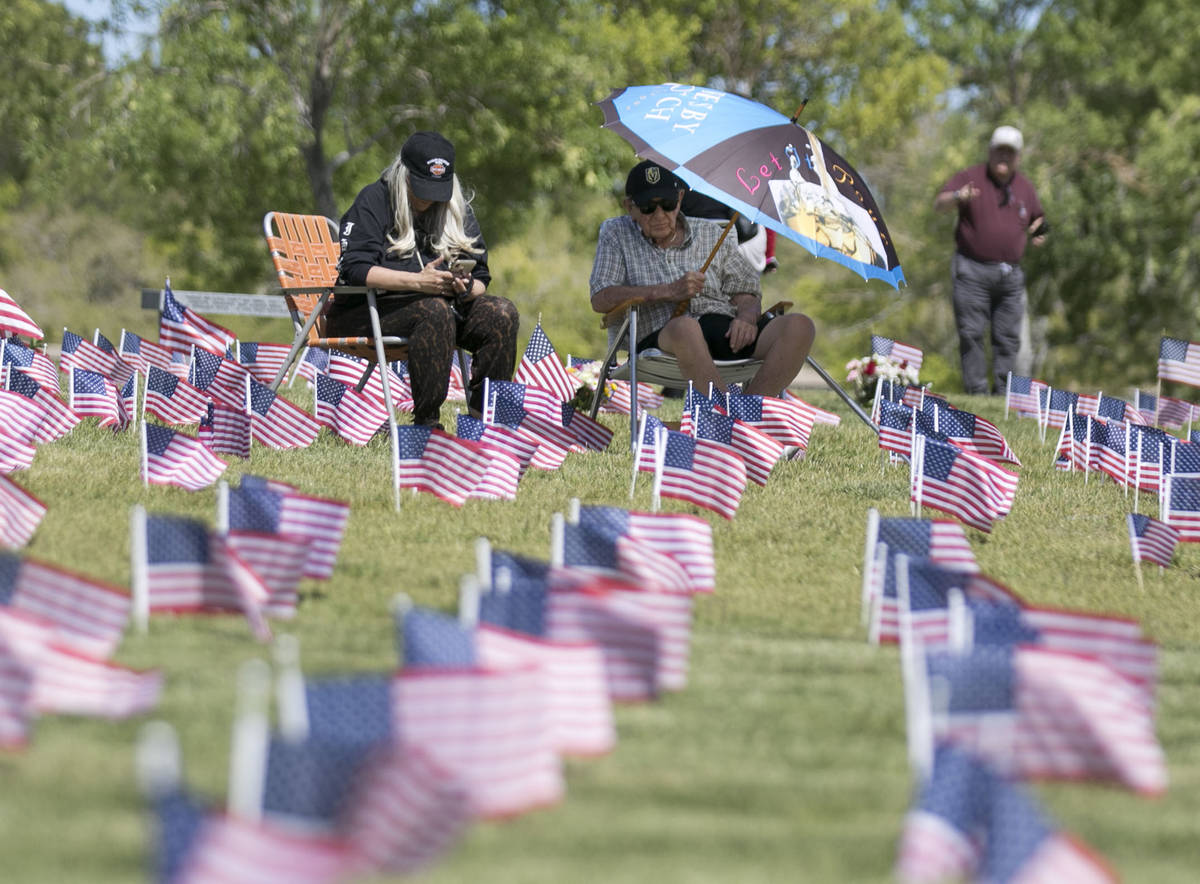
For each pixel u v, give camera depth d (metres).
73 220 126.56
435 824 5.99
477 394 21.38
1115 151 109.06
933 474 17.53
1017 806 6.09
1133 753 7.97
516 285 112.69
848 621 12.15
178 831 5.38
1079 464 24.30
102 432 20.45
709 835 6.79
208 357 23.33
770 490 19.80
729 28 100.94
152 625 9.87
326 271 25.39
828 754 8.25
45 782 6.90
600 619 8.88
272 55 80.12
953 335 119.06
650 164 23.19
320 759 5.84
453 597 11.62
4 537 12.13
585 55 84.38
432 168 20.77
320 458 19.72
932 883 6.21
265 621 10.34
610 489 18.61
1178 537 17.83
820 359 121.94
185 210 95.00
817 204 21.98
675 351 22.64
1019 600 9.95
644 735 8.38
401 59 78.88
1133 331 113.69
